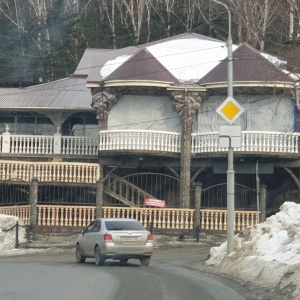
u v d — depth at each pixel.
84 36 117.38
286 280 32.69
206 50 82.62
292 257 37.28
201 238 67.25
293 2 85.19
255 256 40.78
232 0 107.19
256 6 104.75
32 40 131.88
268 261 36.84
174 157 75.44
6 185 75.31
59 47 119.62
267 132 72.69
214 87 74.19
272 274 34.50
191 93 74.75
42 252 62.56
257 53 74.94
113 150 74.50
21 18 137.50
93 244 48.69
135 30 121.12
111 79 75.12
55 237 67.25
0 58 129.25
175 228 67.88
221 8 114.88
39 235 67.25
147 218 68.19
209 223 67.88
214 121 75.00
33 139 81.25
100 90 76.19
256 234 48.12
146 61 76.00
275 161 74.25
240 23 105.00
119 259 48.75
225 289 33.31
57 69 117.69
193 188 75.19
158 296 30.28
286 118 74.31
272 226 48.34
